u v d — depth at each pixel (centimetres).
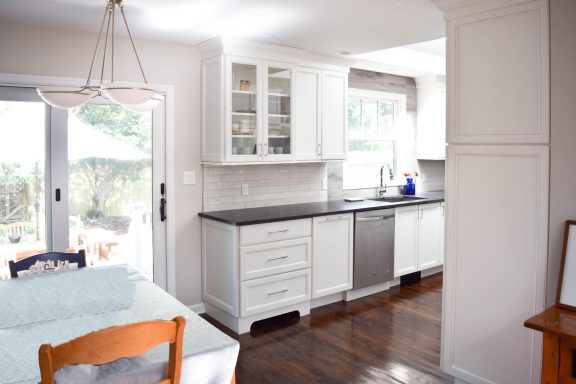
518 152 254
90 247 369
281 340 358
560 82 238
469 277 280
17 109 334
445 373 304
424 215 512
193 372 171
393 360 324
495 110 262
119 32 357
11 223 338
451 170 284
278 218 381
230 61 381
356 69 521
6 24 323
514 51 253
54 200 352
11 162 335
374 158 560
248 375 303
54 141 349
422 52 521
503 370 267
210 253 402
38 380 151
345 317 406
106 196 373
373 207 452
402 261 491
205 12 309
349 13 311
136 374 156
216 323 396
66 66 346
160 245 398
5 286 235
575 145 234
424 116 581
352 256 442
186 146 402
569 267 230
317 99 441
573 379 200
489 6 260
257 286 377
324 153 450
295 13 311
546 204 245
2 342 180
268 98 407
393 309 426
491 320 271
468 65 272
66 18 318
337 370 309
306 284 406
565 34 235
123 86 214
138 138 384
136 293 240
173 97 392
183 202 403
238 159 391
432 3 289
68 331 191
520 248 257
